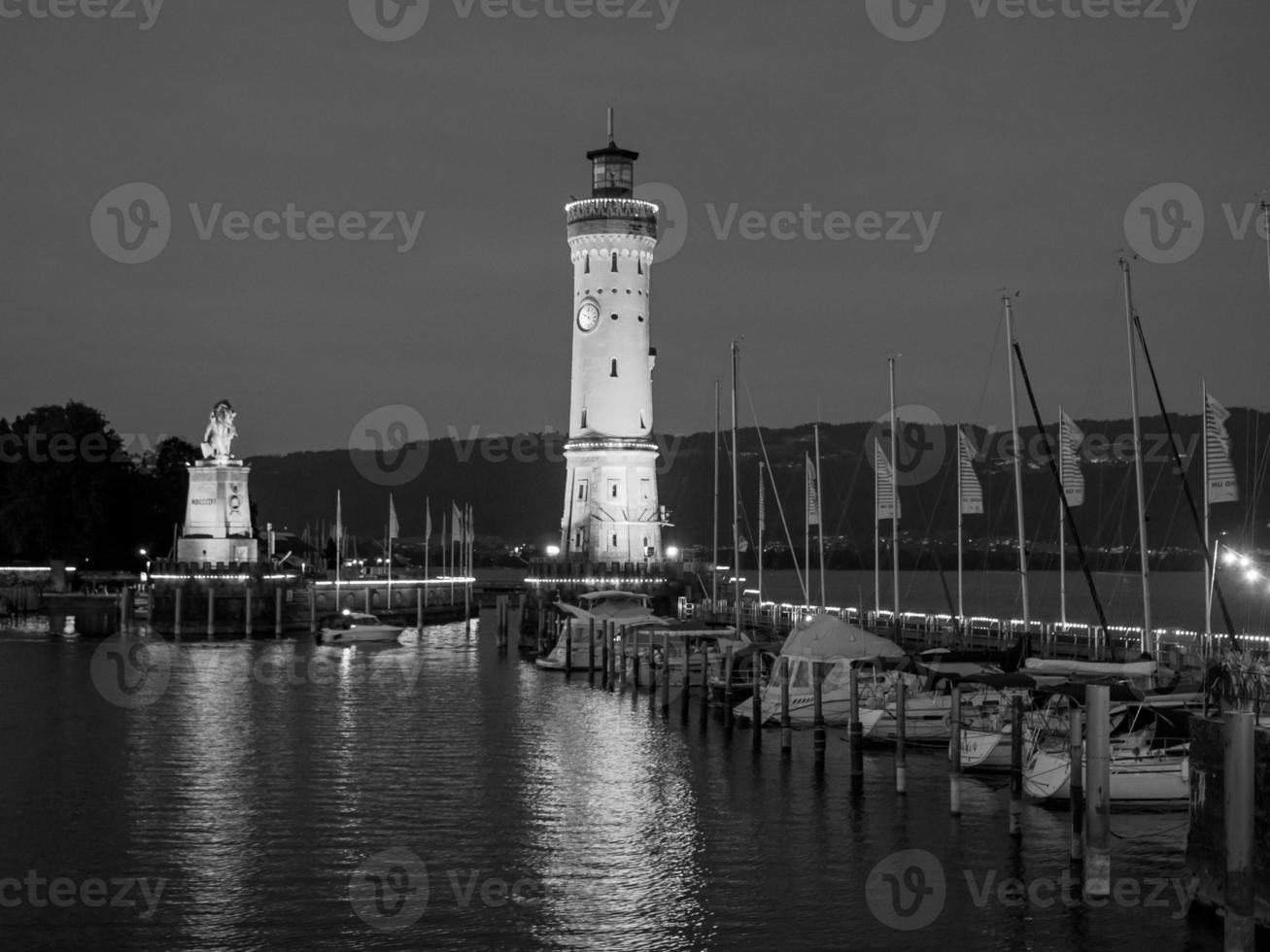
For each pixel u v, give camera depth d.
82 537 168.75
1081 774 47.94
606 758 70.88
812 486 106.06
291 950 43.06
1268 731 39.22
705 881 48.97
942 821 55.59
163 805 60.81
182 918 45.75
